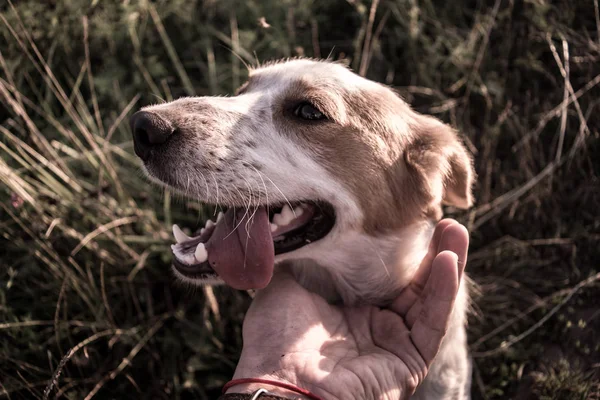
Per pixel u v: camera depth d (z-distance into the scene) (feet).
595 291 2.87
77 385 2.57
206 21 3.40
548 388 2.65
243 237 2.23
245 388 2.08
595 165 3.15
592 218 3.05
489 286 2.93
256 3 3.41
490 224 3.08
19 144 2.78
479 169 3.16
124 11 3.30
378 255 2.36
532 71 3.34
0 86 2.75
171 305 2.77
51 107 3.13
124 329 2.68
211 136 2.24
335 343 2.26
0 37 3.17
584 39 3.34
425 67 3.31
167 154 2.20
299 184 2.29
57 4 3.22
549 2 3.47
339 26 3.46
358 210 2.31
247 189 2.25
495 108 3.28
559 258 2.99
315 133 2.29
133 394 2.61
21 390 2.51
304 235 2.32
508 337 2.82
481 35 3.41
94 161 2.88
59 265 2.68
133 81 3.20
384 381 2.16
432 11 3.46
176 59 3.26
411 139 2.40
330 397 2.09
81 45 3.23
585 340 2.77
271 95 2.35
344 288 2.42
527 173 3.13
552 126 3.24
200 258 2.19
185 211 2.94
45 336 2.63
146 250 2.80
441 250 2.28
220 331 2.73
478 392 2.72
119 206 2.84
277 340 2.19
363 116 2.33
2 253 2.75
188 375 2.64
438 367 2.43
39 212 2.71
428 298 2.19
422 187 2.35
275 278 2.36
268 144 2.29
